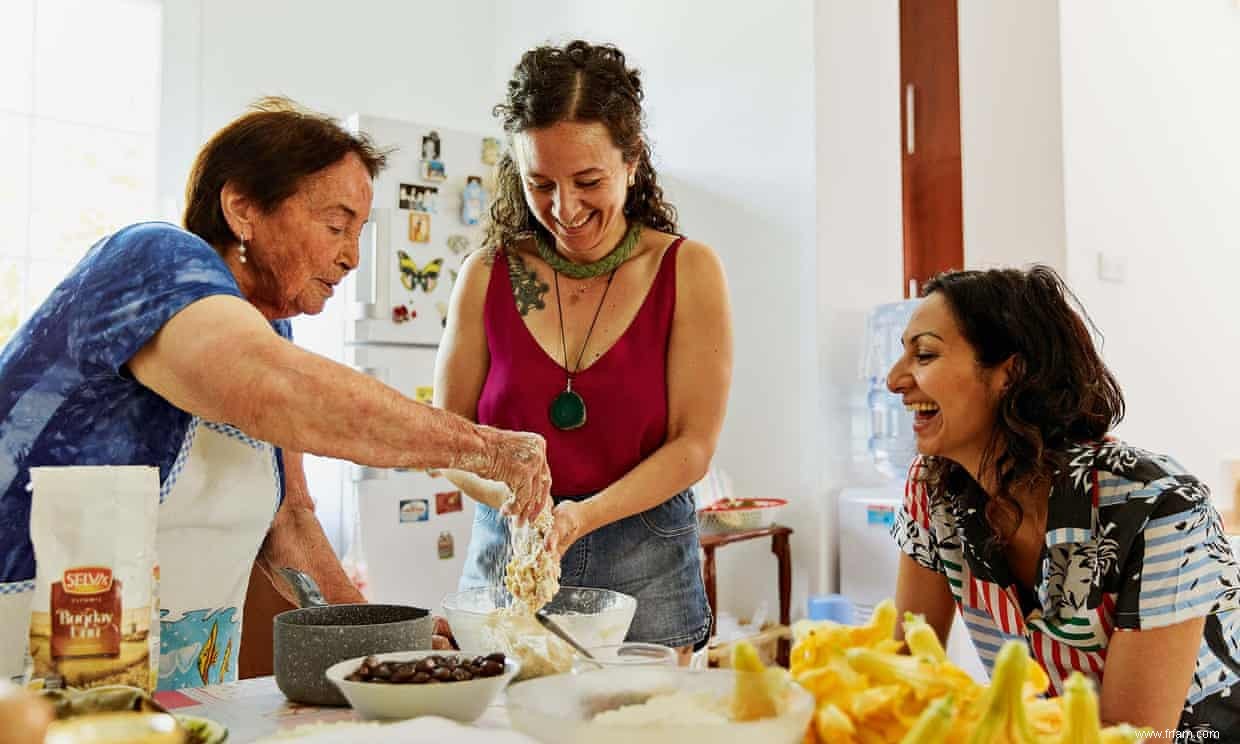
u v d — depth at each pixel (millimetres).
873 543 3445
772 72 3777
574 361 1560
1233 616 1200
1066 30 3676
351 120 3629
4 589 1105
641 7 4293
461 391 1646
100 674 793
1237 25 4543
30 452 1109
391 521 3600
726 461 3885
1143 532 1141
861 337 3730
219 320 1042
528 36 4824
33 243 3668
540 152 1464
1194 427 4215
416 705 854
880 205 3822
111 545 802
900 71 3926
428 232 3723
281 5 4227
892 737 645
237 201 1216
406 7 4637
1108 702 1127
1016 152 3570
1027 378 1208
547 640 1017
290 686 986
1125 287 3910
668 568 1512
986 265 3648
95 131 3795
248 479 1295
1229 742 1178
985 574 1265
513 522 1236
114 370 1095
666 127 4164
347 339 3635
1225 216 4426
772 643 787
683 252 1592
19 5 3652
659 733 635
